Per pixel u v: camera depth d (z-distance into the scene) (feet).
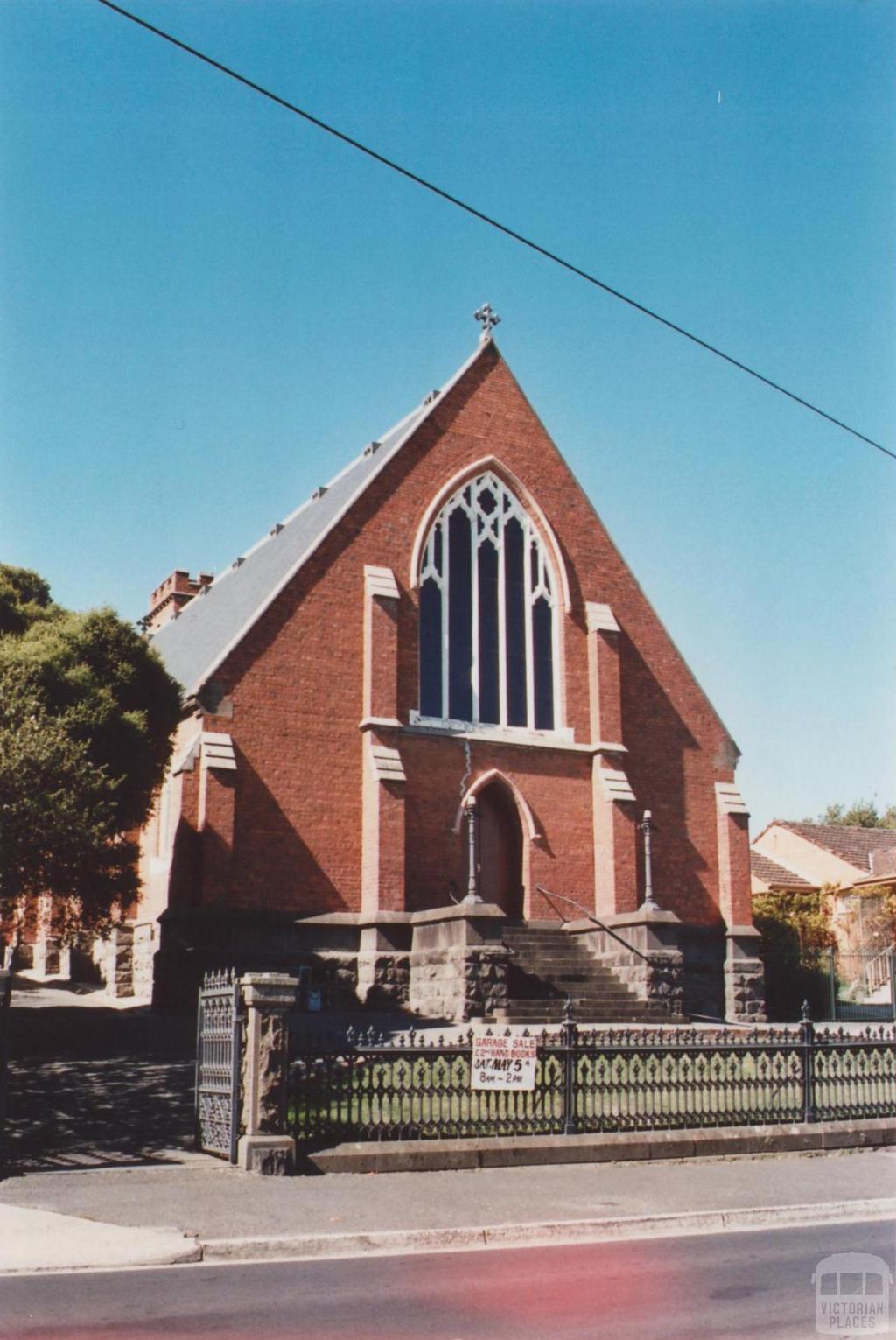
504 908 109.29
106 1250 36.55
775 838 212.64
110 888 82.74
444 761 107.34
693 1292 33.19
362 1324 29.45
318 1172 48.96
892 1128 61.11
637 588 120.37
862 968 145.28
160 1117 58.85
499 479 116.37
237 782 99.30
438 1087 53.26
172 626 157.38
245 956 95.96
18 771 73.41
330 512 120.67
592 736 113.80
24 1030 84.58
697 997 113.09
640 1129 56.49
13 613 92.12
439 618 111.04
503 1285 34.04
